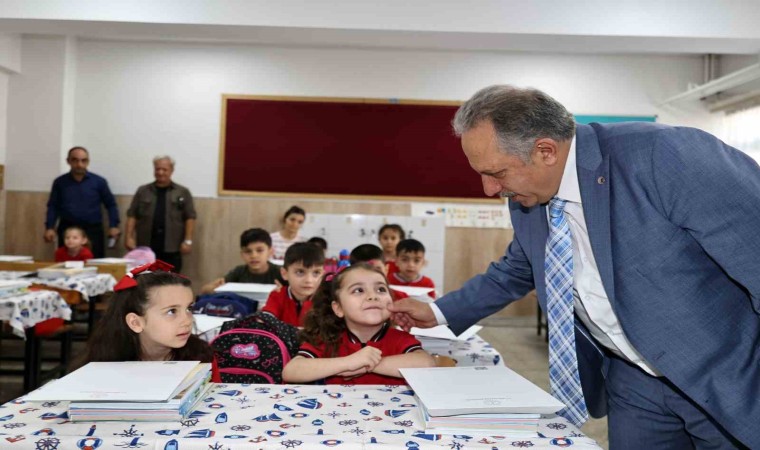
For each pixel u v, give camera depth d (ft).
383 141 20.30
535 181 3.89
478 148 3.81
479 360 6.10
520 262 4.95
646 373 4.28
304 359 4.95
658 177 3.55
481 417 3.29
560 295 4.09
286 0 13.48
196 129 20.26
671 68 20.26
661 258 3.60
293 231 16.89
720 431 3.95
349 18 13.48
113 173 20.18
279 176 20.25
